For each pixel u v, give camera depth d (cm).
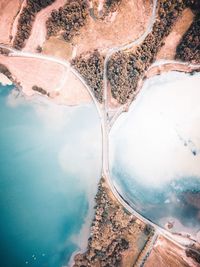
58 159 13012
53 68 12988
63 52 12912
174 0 12569
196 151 12788
